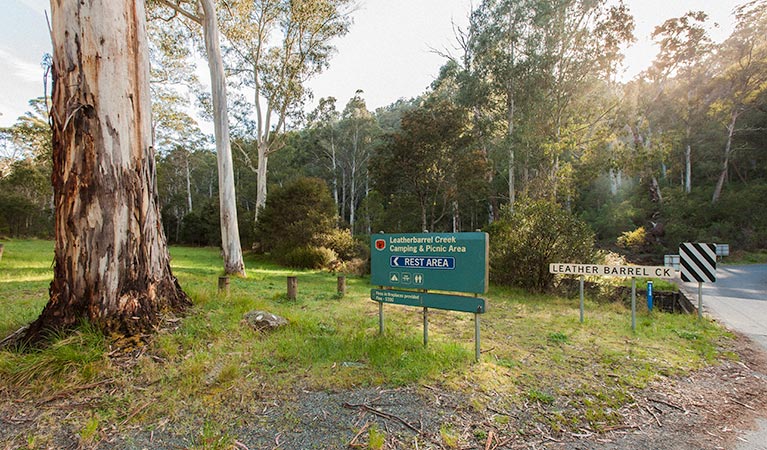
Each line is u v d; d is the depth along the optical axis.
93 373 3.37
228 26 19.62
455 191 24.52
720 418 3.18
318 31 20.70
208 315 5.12
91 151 4.16
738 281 13.84
